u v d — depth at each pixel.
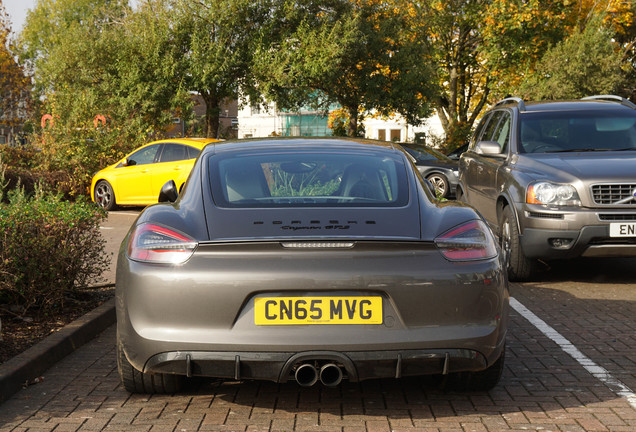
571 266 8.79
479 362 3.54
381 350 3.40
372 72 28.55
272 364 3.40
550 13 33.47
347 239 3.44
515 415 3.74
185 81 24.97
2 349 4.82
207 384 4.27
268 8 25.09
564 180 7.30
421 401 3.96
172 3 24.91
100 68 25.11
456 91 37.03
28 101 37.19
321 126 61.66
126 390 4.16
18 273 5.68
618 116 8.52
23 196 6.21
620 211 7.12
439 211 3.86
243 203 3.84
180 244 3.53
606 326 5.77
